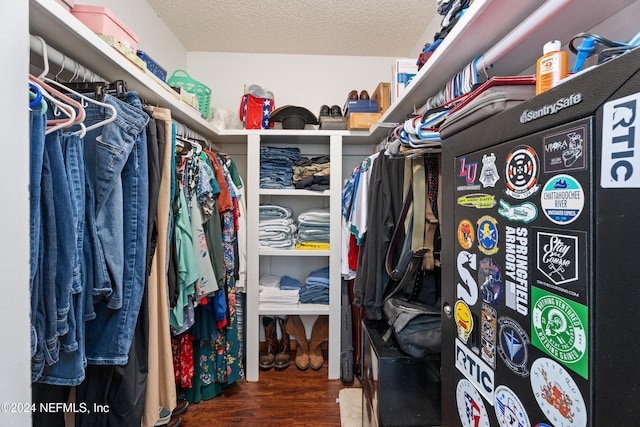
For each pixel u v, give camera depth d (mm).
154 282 873
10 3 392
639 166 279
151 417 853
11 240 394
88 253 669
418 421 980
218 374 1543
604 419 315
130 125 725
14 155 397
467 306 581
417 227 996
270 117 1767
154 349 870
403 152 967
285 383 1691
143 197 784
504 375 471
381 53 2037
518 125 440
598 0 547
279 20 1681
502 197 477
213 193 1325
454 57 845
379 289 1142
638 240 283
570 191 353
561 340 367
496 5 621
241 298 1754
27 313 413
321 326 1960
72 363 633
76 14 807
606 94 309
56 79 775
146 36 1539
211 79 2020
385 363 981
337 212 1708
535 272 408
